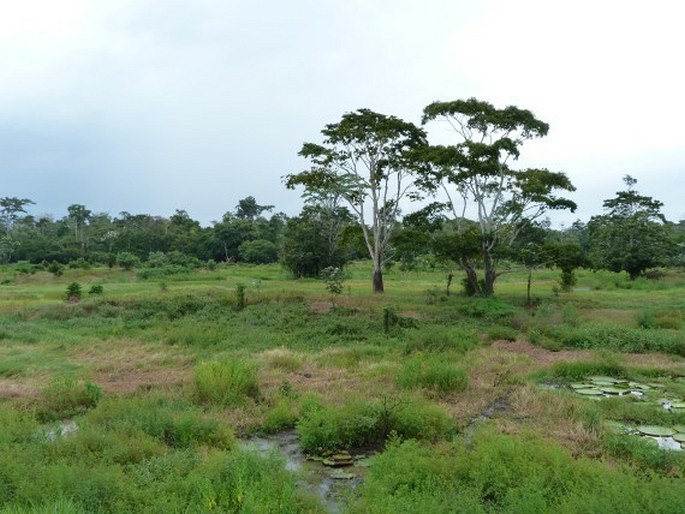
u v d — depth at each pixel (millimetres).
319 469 8500
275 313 24000
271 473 7215
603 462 7902
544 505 5961
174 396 11711
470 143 30156
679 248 58594
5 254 77438
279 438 9922
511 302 29578
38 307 25844
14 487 6535
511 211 31703
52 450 8102
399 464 7484
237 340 19172
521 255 29641
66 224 105000
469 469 7453
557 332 19750
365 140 32875
